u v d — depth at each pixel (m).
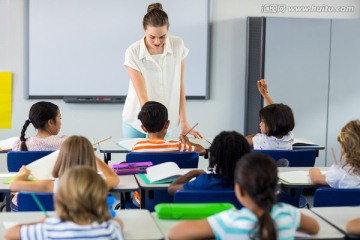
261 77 6.44
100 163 3.29
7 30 6.23
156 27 4.36
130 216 2.62
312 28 6.48
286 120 4.18
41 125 4.11
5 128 6.36
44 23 6.28
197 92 6.64
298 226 2.24
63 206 2.00
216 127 6.74
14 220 2.56
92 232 2.00
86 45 6.38
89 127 6.52
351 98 6.61
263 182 2.02
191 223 2.15
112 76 6.45
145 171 3.63
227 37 6.62
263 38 6.40
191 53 6.56
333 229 2.47
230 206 2.59
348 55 6.56
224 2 6.59
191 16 6.50
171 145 4.04
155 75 4.68
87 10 6.33
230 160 2.82
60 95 6.40
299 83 6.50
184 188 2.94
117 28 6.40
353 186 3.23
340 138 3.29
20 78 6.32
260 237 1.99
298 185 3.41
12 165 3.86
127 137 4.98
